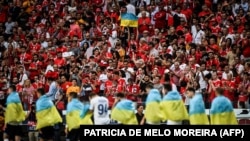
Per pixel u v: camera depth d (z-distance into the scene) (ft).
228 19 293.02
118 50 270.26
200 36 283.79
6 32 306.96
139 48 273.75
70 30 291.79
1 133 219.00
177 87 242.37
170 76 242.58
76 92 222.69
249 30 284.00
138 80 243.81
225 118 189.78
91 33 291.38
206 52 263.49
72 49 276.41
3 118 220.43
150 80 242.17
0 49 289.74
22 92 242.17
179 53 259.39
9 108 208.64
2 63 274.57
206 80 245.65
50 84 247.50
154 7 300.40
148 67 257.55
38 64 270.26
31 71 266.98
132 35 288.10
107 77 247.70
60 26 296.92
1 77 262.06
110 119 214.28
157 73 242.99
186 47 273.95
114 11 302.45
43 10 313.73
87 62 262.88
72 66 256.11
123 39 285.23
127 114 194.39
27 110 238.27
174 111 192.24
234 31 285.84
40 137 206.39
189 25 296.71
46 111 205.05
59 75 251.39
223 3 305.32
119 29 290.35
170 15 295.69
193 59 253.85
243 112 224.74
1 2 319.47
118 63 259.60
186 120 198.29
